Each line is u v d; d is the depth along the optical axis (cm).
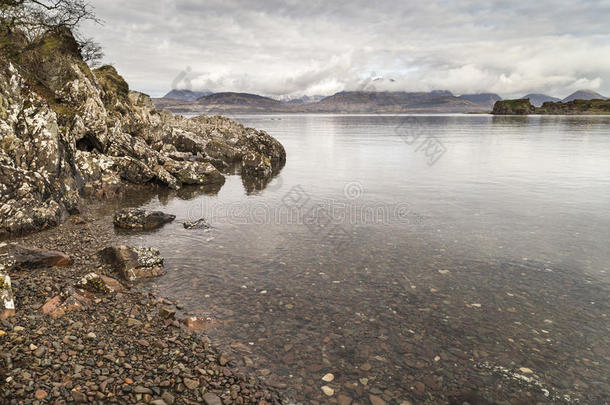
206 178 2931
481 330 854
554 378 693
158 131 4016
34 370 609
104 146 2680
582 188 2512
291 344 792
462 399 639
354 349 779
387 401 632
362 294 1033
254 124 15175
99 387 599
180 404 589
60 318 805
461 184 2748
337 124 15800
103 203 2134
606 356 761
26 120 1841
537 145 5616
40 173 1709
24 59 3123
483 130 9781
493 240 1493
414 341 810
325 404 621
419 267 1227
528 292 1045
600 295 1026
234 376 678
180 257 1306
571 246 1414
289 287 1073
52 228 1574
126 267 1117
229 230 1645
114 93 4112
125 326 820
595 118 17438
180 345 765
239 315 909
